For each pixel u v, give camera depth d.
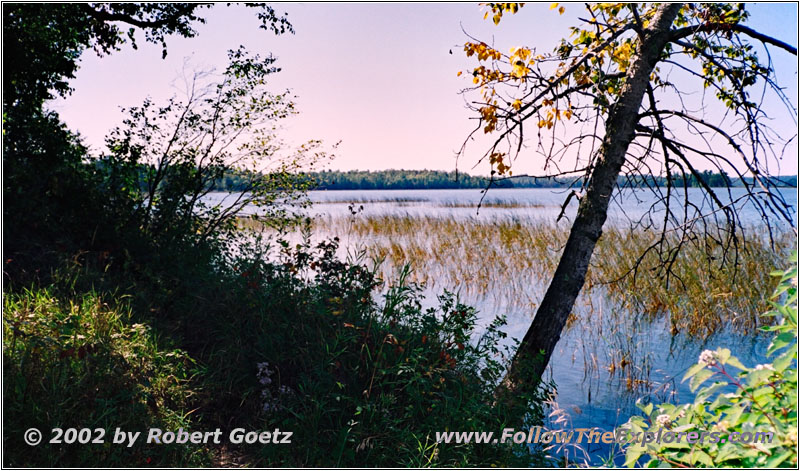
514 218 23.53
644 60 6.71
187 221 9.30
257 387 5.43
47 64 10.46
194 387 5.33
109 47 11.94
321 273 7.39
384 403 5.18
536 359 6.33
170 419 4.75
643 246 14.80
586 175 6.53
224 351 5.75
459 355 6.08
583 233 6.83
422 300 11.73
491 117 6.34
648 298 11.39
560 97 6.22
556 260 15.28
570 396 7.38
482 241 18.44
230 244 9.30
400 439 4.94
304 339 6.00
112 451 4.20
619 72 7.14
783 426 2.62
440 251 16.61
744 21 6.67
